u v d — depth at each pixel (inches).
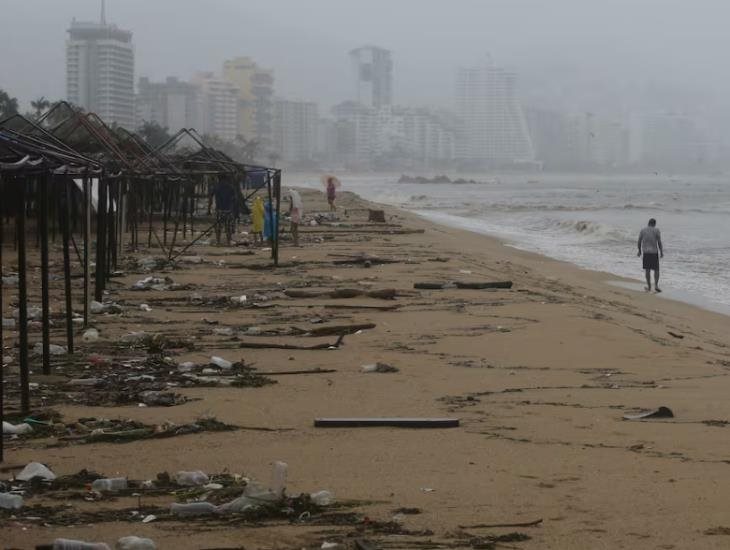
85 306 689.6
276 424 433.7
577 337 697.6
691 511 312.3
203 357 602.2
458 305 856.9
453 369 579.5
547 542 282.0
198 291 919.0
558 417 459.5
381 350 637.9
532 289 1021.8
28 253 1186.0
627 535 288.7
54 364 560.7
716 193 6131.9
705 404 495.2
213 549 272.2
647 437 420.8
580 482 346.9
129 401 474.6
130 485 335.9
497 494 330.3
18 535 282.2
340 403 478.9
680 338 792.3
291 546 276.4
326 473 356.2
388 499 323.6
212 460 372.5
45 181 495.5
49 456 375.6
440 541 282.0
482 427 434.9
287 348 636.1
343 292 895.1
